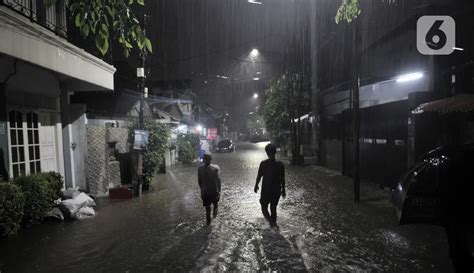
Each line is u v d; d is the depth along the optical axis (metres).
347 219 8.05
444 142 8.93
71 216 8.51
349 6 6.12
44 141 10.39
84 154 11.53
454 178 3.13
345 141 15.80
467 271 3.09
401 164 10.40
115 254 6.07
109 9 3.55
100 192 12.17
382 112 11.77
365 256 5.64
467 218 3.10
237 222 8.10
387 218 7.99
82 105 11.57
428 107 7.54
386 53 14.95
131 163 13.50
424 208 3.18
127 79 21.00
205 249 6.23
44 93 10.29
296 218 8.30
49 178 8.88
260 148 48.06
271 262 5.51
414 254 5.66
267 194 7.52
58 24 10.60
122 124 18.94
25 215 7.87
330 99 21.81
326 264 5.36
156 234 7.25
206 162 8.14
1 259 5.90
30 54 7.17
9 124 8.71
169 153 23.33
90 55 10.06
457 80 9.09
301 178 15.55
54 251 6.26
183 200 11.12
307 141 28.38
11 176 8.71
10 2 7.96
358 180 9.91
